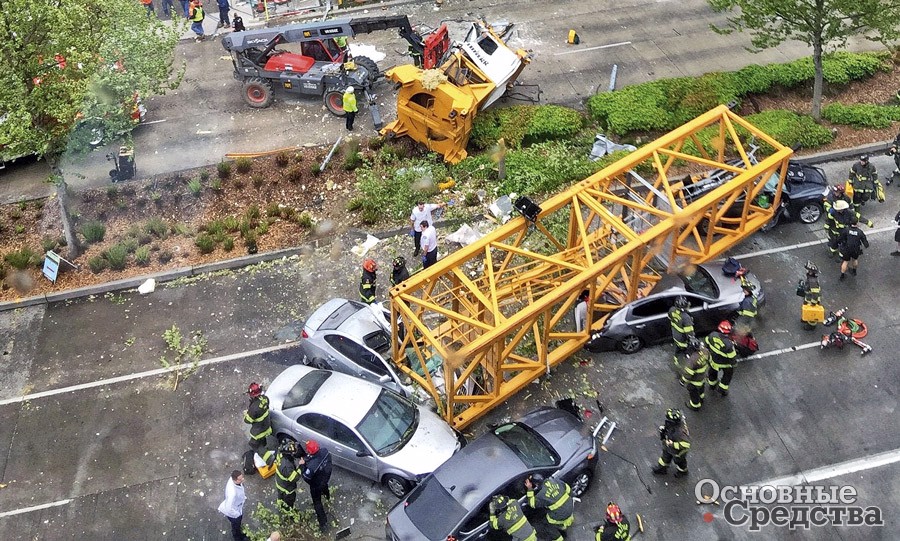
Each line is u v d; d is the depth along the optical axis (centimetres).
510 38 2397
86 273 1733
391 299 1323
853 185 1697
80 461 1370
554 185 1845
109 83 1691
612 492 1274
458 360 1222
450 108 1848
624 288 1562
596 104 2055
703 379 1324
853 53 2231
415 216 1658
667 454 1245
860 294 1579
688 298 1455
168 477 1336
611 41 2378
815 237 1709
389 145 2011
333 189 1916
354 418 1270
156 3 2683
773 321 1538
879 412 1368
